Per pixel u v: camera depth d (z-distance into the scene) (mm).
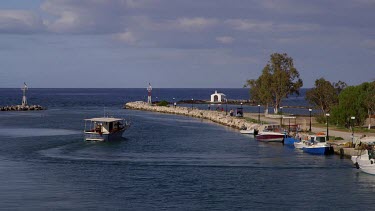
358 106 106688
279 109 189250
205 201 49656
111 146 87438
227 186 55750
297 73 161250
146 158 73938
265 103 161750
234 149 84938
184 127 129875
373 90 108562
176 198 50688
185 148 85938
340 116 107750
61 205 48094
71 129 118938
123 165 67750
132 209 46938
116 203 48844
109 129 96812
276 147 87875
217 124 141750
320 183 57281
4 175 60531
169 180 58562
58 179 58719
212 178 59781
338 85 138875
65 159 72250
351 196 51812
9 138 97562
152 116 173875
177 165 67938
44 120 147875
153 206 47906
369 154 64125
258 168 66062
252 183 57188
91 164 68312
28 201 49344
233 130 122312
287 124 120062
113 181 57875
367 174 61938
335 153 78625
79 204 48438
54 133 108375
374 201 50062
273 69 162000
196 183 57062
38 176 60219
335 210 47156
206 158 74250
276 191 53625
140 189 54188
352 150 74438
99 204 48469
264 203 49125
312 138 82625
